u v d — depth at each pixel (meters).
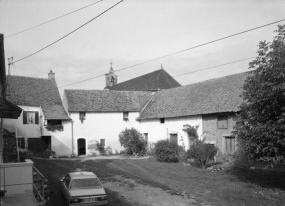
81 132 34.03
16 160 12.73
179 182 18.12
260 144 13.42
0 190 9.32
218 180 18.28
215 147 22.94
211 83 30.20
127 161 27.61
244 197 14.23
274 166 19.77
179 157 26.17
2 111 9.70
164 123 31.72
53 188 16.45
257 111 13.84
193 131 26.69
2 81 16.84
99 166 24.88
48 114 32.31
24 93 33.50
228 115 23.62
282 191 15.08
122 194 15.52
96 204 12.09
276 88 12.26
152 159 28.41
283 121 12.56
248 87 14.16
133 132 33.19
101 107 35.31
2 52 11.95
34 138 32.06
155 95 38.44
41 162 27.16
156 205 13.47
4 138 15.62
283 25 13.14
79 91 36.84
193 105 28.34
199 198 14.38
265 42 13.52
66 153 32.91
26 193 9.66
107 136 35.22
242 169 21.14
